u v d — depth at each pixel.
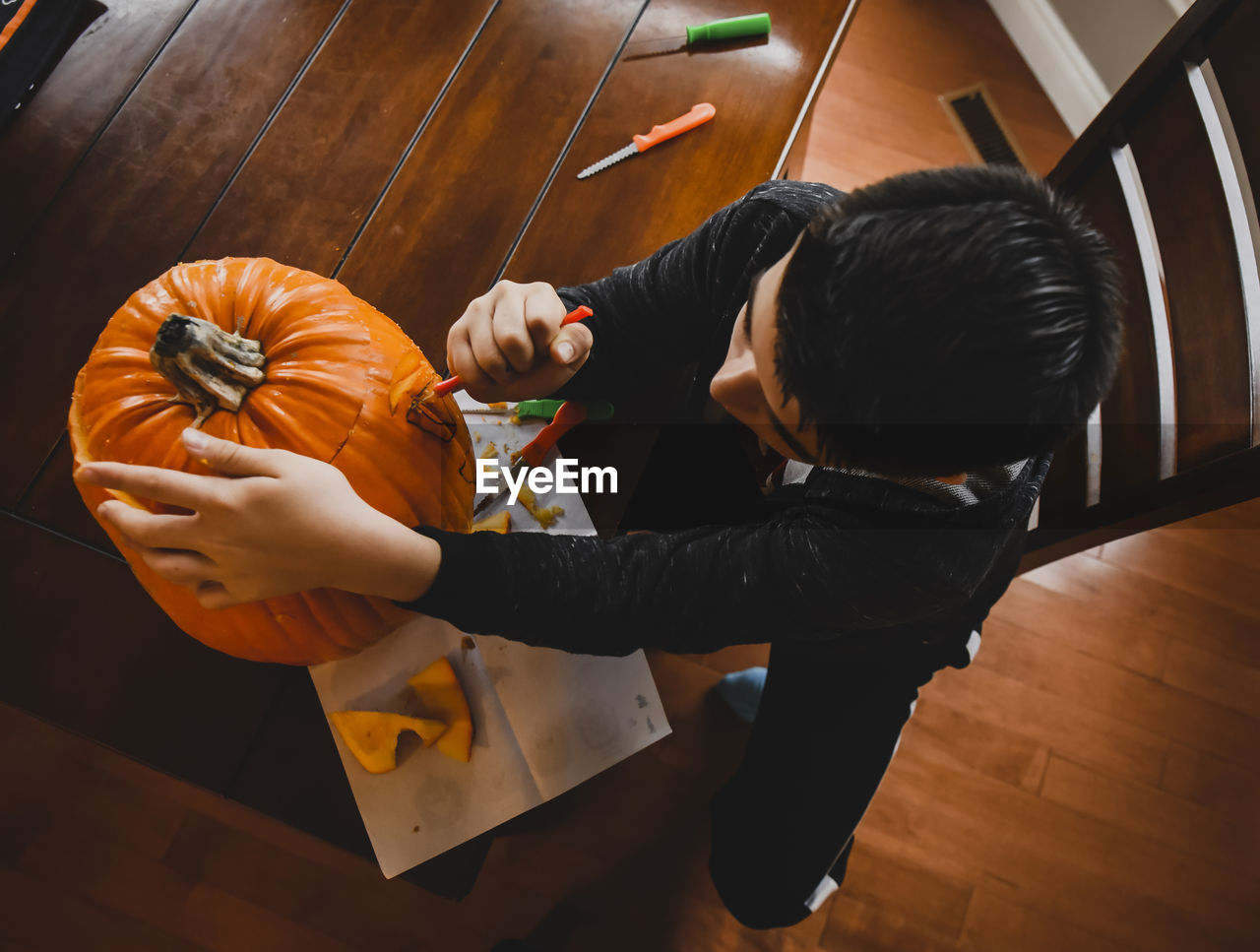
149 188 0.90
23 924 1.29
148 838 1.33
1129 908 1.41
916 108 1.80
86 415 0.64
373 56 0.96
